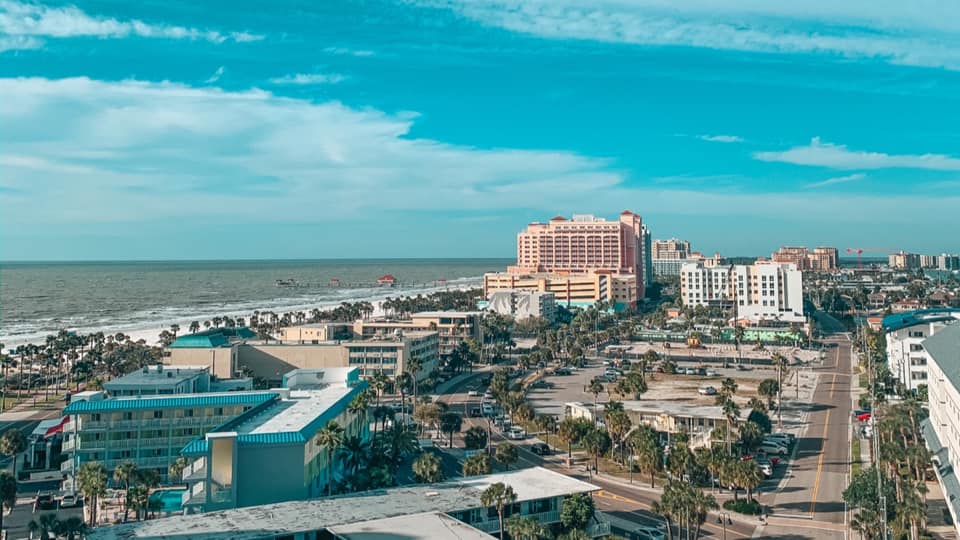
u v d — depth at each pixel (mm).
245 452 108000
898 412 142875
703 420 156625
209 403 139250
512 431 175500
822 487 127625
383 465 117312
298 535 87125
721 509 116000
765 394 193750
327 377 166375
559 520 102188
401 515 92000
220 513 94500
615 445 147750
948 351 122562
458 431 174625
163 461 137625
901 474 125938
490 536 84562
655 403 174375
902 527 91250
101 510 120750
